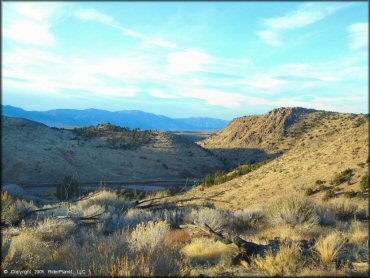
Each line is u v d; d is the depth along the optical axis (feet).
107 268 19.30
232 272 20.84
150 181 353.92
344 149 126.52
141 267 19.21
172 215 49.32
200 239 34.19
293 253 21.94
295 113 587.68
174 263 20.75
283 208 48.55
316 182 103.76
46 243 30.99
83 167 389.39
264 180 133.80
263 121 602.03
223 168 473.67
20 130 449.48
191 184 290.56
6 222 37.06
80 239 35.29
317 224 45.88
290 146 484.74
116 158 445.37
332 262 21.61
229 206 107.96
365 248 25.66
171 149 512.22
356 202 73.20
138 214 49.32
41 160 377.71
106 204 56.39
